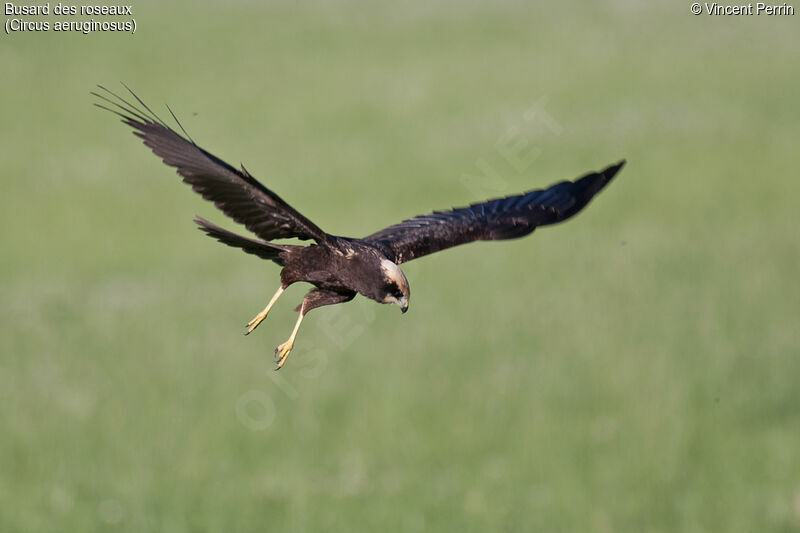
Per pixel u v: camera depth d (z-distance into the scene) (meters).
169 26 38.62
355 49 37.16
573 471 13.12
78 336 16.77
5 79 33.25
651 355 16.06
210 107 31.72
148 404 14.36
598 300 18.44
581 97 32.19
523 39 37.94
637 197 25.09
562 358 15.96
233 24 39.34
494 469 13.16
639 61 35.31
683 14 40.41
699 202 24.86
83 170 27.20
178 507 12.31
